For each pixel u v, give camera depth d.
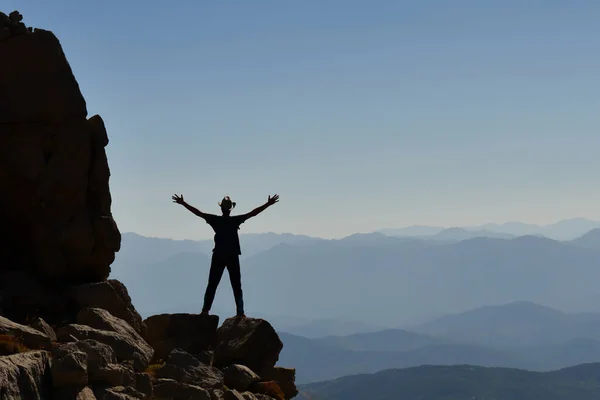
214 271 15.70
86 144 15.65
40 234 15.02
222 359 14.61
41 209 15.13
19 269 15.12
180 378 11.76
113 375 9.68
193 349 14.39
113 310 14.35
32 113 15.27
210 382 11.98
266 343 15.12
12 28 15.37
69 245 15.14
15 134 15.21
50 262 14.96
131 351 11.37
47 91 15.38
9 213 15.20
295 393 15.61
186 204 15.78
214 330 14.90
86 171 15.59
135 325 14.76
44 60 15.41
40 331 10.93
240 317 15.56
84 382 9.10
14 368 8.24
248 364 14.78
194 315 14.91
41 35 15.45
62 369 8.92
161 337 14.48
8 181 15.11
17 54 15.28
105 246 15.68
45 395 8.65
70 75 15.72
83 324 12.19
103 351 9.92
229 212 15.97
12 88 15.26
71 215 15.33
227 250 15.66
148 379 10.66
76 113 15.61
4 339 9.42
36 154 15.20
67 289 14.60
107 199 16.11
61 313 13.99
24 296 13.83
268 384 14.21
